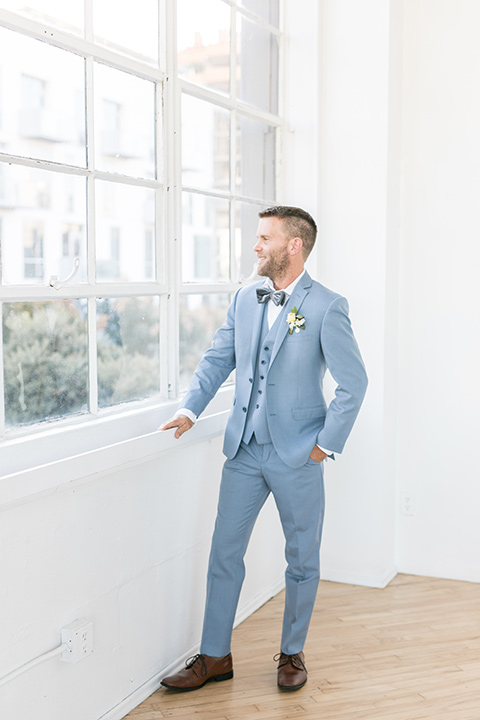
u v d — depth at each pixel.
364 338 3.59
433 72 3.57
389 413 3.66
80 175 2.32
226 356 2.74
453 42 3.53
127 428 2.48
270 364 2.56
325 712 2.54
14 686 2.06
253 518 2.72
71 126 2.28
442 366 3.67
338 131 3.57
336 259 3.62
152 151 2.69
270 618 3.30
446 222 3.61
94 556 2.35
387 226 3.52
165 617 2.74
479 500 3.68
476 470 3.67
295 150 3.64
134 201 2.59
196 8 2.92
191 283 2.96
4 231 2.05
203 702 2.60
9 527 2.01
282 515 2.65
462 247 3.59
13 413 2.12
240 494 2.66
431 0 3.54
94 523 2.34
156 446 2.54
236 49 3.23
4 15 1.99
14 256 2.09
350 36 3.51
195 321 3.02
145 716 2.51
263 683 2.73
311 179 3.62
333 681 2.75
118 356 2.55
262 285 2.68
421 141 3.62
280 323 2.58
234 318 2.74
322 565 3.78
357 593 3.59
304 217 2.59
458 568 3.75
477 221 3.56
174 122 2.76
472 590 3.62
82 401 2.39
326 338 2.54
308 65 3.57
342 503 3.70
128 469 2.49
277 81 3.61
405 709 2.55
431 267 3.65
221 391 3.14
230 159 3.22
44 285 2.18
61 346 2.28
